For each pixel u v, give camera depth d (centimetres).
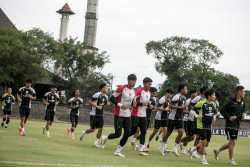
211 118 1206
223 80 7794
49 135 1962
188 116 1554
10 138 1478
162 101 1510
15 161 843
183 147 1544
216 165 1173
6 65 5647
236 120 1232
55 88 1881
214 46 8225
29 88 1783
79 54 7925
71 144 1512
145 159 1177
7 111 2341
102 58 8338
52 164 846
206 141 1218
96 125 1550
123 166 925
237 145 2641
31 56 5847
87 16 10131
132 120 1317
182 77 7562
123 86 1227
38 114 5681
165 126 1527
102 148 1444
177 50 8394
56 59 7088
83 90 7881
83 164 891
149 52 8662
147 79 1306
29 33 6575
